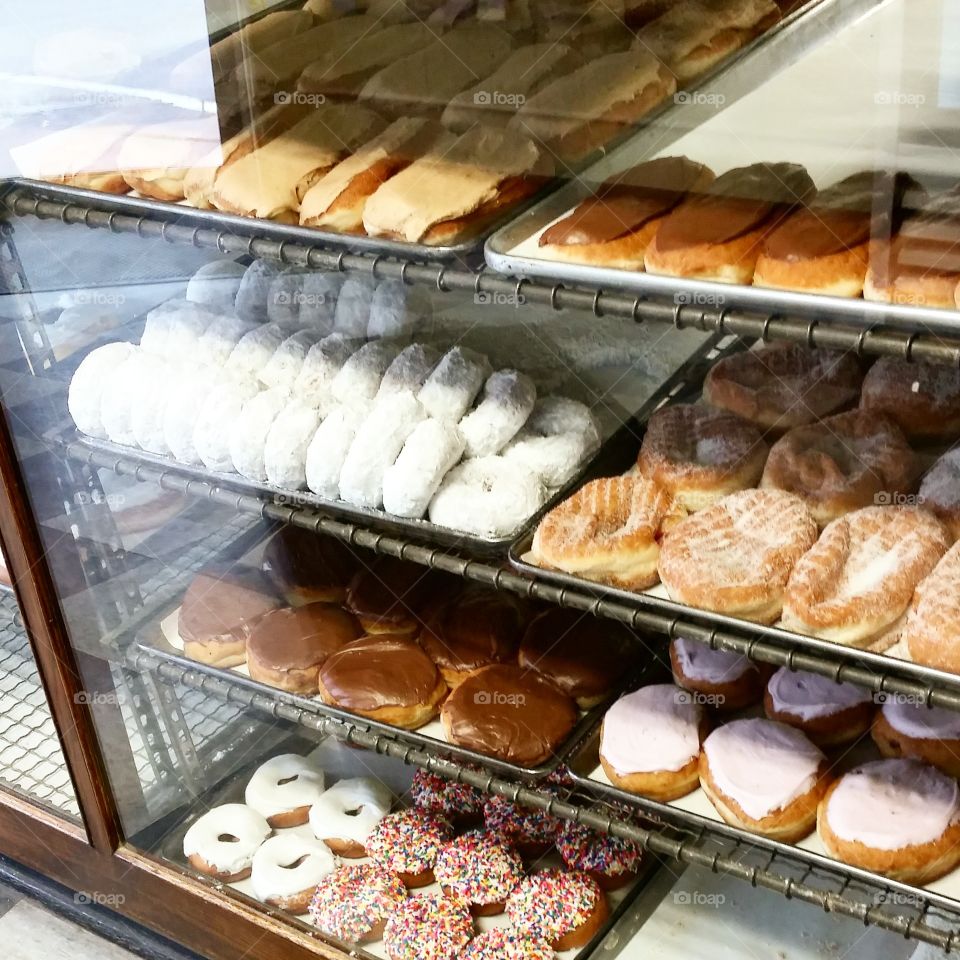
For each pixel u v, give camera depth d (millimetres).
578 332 1006
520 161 817
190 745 1241
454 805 1144
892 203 711
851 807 860
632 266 778
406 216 808
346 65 882
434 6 872
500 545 892
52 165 962
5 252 983
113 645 1144
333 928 1043
